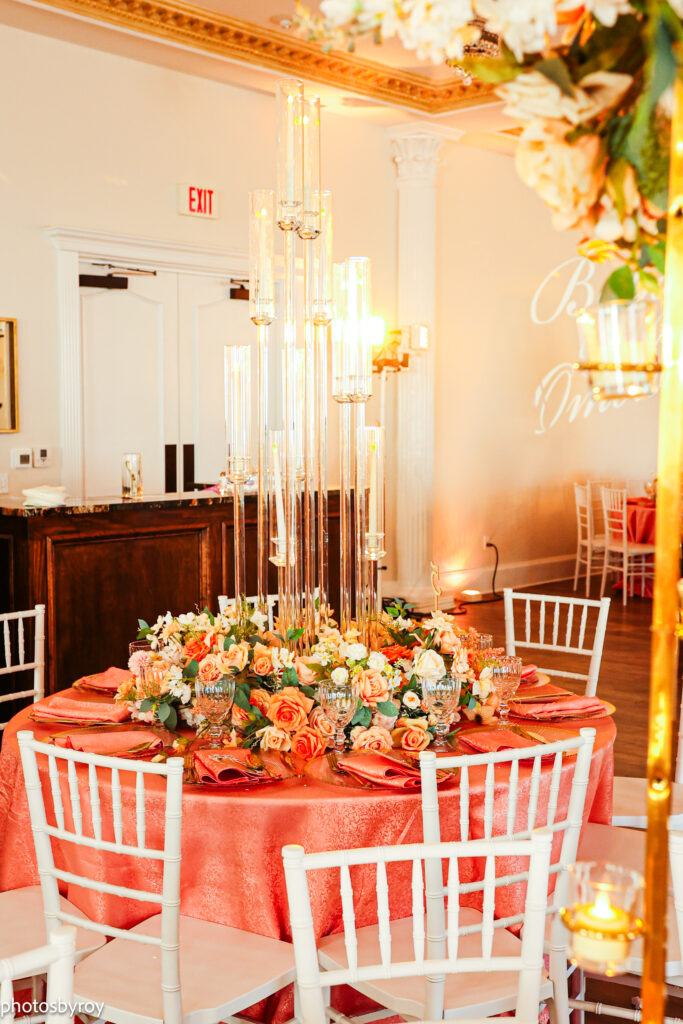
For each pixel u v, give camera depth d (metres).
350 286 2.68
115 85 6.38
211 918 2.28
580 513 9.80
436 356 8.85
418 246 8.32
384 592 8.53
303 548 3.03
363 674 2.53
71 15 5.62
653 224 0.98
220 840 2.24
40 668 3.58
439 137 8.20
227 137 7.06
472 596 8.98
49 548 4.62
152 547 5.00
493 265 9.31
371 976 1.53
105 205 6.38
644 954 0.98
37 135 6.01
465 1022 1.66
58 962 1.26
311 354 2.82
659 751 0.95
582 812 2.15
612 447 10.92
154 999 1.97
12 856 2.55
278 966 2.10
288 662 2.64
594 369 1.01
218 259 7.04
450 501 9.14
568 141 0.95
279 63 6.65
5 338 5.93
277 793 2.25
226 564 5.32
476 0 0.93
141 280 6.68
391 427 8.59
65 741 2.48
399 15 0.94
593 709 2.82
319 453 2.99
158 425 6.88
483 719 2.70
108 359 6.56
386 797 2.22
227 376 2.96
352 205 8.05
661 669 0.94
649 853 0.97
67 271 6.18
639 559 9.30
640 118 0.94
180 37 6.11
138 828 1.97
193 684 2.63
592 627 7.82
